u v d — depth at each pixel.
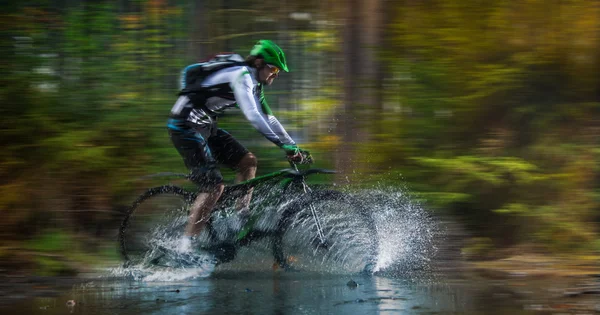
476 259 7.12
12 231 7.50
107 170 7.92
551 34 8.63
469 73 8.41
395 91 8.59
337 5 8.75
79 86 8.45
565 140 8.35
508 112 8.52
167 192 6.79
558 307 5.23
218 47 8.82
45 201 7.73
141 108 8.29
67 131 8.07
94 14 8.70
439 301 5.43
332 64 8.68
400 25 8.66
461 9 8.66
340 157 8.27
